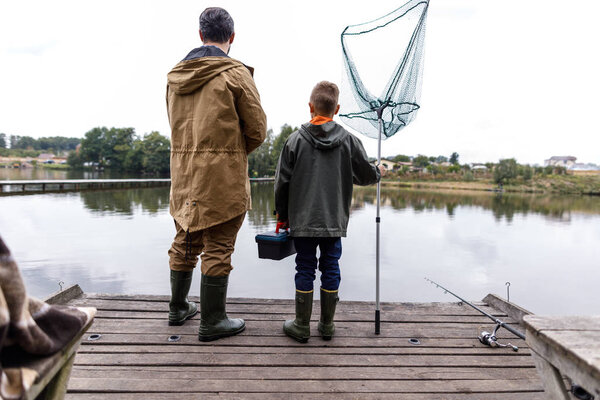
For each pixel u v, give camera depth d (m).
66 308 0.98
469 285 6.21
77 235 10.19
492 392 1.72
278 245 2.17
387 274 6.69
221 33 2.06
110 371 1.77
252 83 2.00
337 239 2.20
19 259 7.20
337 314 2.61
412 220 16.56
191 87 1.94
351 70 2.41
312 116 2.16
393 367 1.91
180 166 2.05
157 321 2.37
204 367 1.83
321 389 1.68
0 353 0.79
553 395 1.08
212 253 2.09
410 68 2.35
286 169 2.10
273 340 2.15
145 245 8.78
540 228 15.38
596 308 5.29
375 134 2.63
